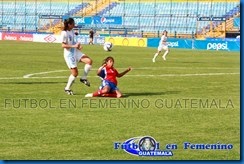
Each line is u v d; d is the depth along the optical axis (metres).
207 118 32.03
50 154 23.30
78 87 46.91
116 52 114.38
